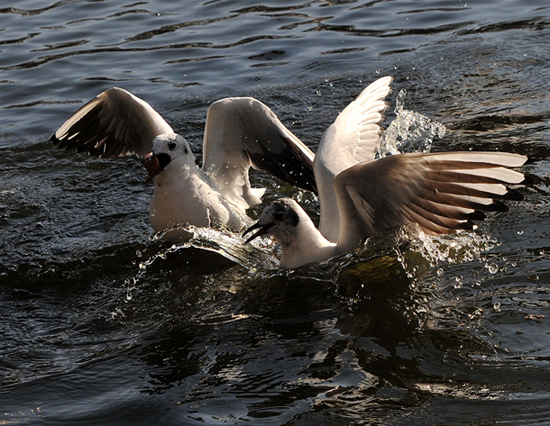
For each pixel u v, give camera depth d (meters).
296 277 7.34
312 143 10.63
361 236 7.35
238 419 5.23
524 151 9.62
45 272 7.94
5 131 11.54
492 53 13.17
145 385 5.77
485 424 4.96
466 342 5.93
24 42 14.57
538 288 6.61
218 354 6.14
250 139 9.25
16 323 6.98
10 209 9.47
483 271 7.00
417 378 5.54
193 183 8.24
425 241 7.55
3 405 5.62
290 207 7.41
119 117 9.46
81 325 6.87
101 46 14.34
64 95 12.54
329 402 5.34
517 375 5.46
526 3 15.60
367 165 6.58
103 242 8.54
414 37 14.27
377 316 6.48
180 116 11.73
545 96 11.40
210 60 13.67
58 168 10.65
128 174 10.44
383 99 9.15
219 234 8.38
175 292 7.36
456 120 10.84
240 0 16.66
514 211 8.13
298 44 14.21
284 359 5.96
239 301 7.05
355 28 14.88
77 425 5.32
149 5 16.50
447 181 6.36
